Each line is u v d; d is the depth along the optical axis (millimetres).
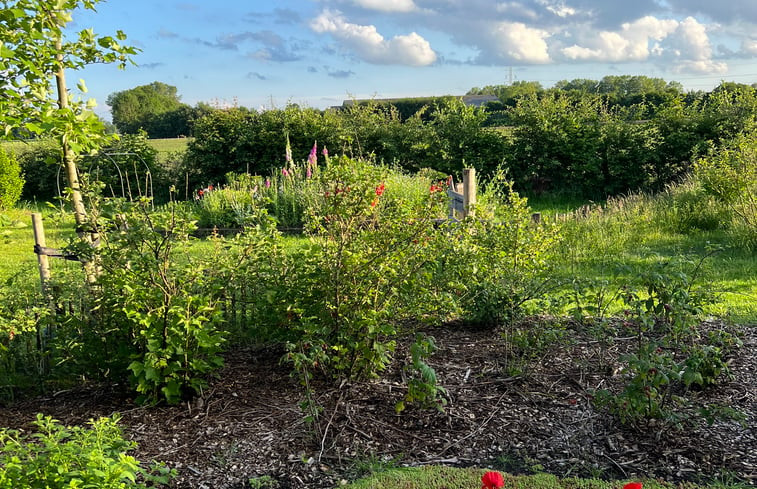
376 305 4191
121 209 3816
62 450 2307
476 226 5930
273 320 4508
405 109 27844
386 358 4129
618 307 5977
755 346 4914
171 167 18875
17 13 3434
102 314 4160
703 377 4070
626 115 16688
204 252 5129
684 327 4035
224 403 3988
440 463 3283
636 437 3486
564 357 4734
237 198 12602
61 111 3760
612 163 15781
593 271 7469
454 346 5016
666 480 3055
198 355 4082
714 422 3646
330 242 4230
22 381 4395
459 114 17438
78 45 4301
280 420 3738
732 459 3238
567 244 8641
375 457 3316
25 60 3518
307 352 4328
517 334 4691
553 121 16297
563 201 16078
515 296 5344
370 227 4512
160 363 3736
